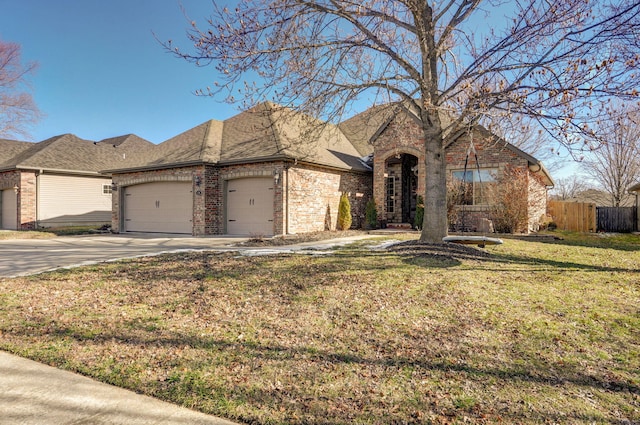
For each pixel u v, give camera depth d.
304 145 15.81
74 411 2.73
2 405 2.82
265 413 2.70
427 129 9.64
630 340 4.09
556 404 2.85
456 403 2.84
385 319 4.61
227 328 4.39
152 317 4.78
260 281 6.34
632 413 2.75
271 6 7.52
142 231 17.75
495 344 3.93
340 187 17.22
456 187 14.84
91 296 5.73
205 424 2.57
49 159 21.28
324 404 2.81
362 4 8.30
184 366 3.44
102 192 23.56
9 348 3.88
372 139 17.25
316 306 5.09
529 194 14.34
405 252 8.58
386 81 9.25
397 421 2.60
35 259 9.21
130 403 2.84
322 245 10.87
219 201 15.74
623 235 14.85
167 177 16.44
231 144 16.48
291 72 8.47
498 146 14.27
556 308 5.04
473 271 6.88
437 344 3.92
